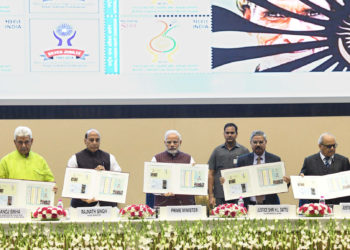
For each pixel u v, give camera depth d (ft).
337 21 25.31
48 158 28.19
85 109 24.80
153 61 24.90
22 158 20.39
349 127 28.81
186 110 24.99
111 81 24.84
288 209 18.30
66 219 17.99
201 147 28.53
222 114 25.04
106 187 18.93
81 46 24.77
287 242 17.70
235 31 25.11
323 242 17.61
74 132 28.37
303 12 25.29
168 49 24.91
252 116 25.09
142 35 24.90
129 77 24.86
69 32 24.73
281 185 19.53
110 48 24.82
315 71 25.22
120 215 18.19
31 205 18.26
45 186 18.49
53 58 24.68
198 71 24.99
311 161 20.80
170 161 21.04
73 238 17.16
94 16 24.82
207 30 25.03
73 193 18.71
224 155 22.61
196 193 19.36
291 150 28.73
